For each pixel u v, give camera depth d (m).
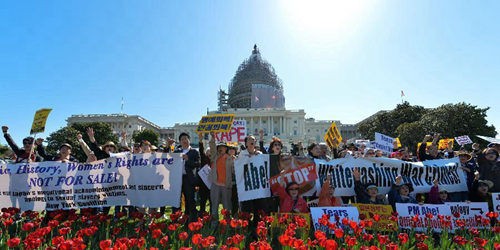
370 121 70.50
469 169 8.74
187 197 7.67
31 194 7.38
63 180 7.50
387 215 6.52
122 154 8.28
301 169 7.35
